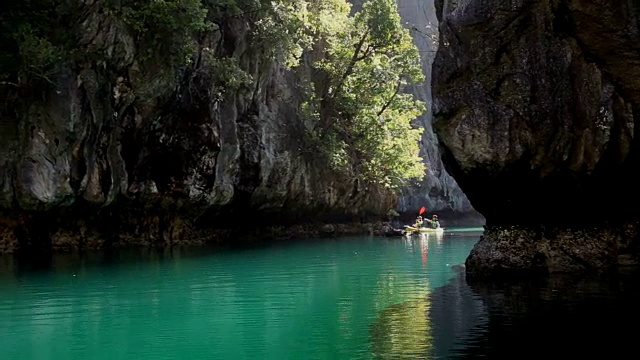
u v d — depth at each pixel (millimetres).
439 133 15172
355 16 34469
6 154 20547
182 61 23188
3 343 9508
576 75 14109
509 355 8078
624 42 13539
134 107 23469
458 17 14992
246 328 10297
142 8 21812
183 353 8906
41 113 20734
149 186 24500
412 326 9992
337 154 33438
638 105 13867
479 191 15211
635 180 14328
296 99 33188
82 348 9219
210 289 14258
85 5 21281
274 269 17906
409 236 33562
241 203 29891
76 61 21312
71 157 21578
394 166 37344
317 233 35438
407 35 34781
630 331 9078
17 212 21500
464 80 14805
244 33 28016
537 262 14680
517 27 14320
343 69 35031
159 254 22422
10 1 20484
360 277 15992
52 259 20344
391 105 36844
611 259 14430
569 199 14555
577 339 8711
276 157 30766
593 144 13922
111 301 12766
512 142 14133
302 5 30766
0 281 15398
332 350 8773
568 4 13891
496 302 11570
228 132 27125
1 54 20172
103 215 24391
